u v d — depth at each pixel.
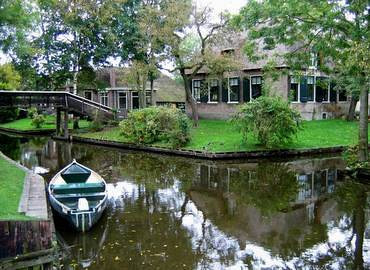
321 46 14.48
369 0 12.31
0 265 7.70
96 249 8.67
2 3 17.05
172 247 8.82
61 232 9.65
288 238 9.38
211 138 23.50
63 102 29.55
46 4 31.28
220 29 26.84
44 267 7.79
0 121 43.72
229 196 13.23
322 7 14.26
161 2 30.00
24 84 39.66
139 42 29.73
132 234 9.58
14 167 14.74
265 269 7.71
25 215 8.82
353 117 30.28
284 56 16.58
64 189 11.15
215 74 28.92
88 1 32.22
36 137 31.83
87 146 26.31
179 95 47.31
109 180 15.70
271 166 18.16
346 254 8.42
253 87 30.67
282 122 20.08
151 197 13.06
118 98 42.75
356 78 13.64
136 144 24.27
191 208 11.84
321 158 19.92
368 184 14.56
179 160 20.22
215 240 9.27
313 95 30.53
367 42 12.22
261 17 15.32
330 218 10.80
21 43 19.41
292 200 12.66
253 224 10.41
